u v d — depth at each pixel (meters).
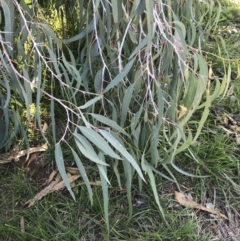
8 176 1.77
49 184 1.75
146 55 1.32
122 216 1.66
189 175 1.68
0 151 1.83
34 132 1.88
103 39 1.44
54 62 1.39
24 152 1.82
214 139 1.88
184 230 1.60
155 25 1.30
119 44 1.45
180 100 1.60
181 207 1.69
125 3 1.38
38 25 1.47
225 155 1.81
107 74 1.52
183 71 1.41
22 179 1.75
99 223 1.63
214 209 1.70
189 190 1.75
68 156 1.81
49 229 1.61
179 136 1.46
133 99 1.52
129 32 1.38
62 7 1.98
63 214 1.66
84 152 1.30
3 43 1.38
